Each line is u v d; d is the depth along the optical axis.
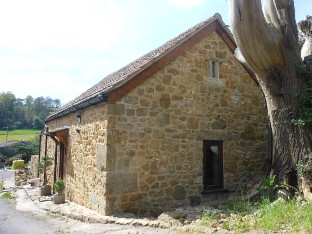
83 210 7.75
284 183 6.93
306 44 8.65
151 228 5.70
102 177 7.18
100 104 7.65
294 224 4.59
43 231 6.00
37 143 39.41
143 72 7.73
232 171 9.28
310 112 6.90
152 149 7.74
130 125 7.45
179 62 8.48
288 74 7.15
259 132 10.10
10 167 33.62
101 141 7.43
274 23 7.37
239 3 6.67
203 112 8.83
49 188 11.79
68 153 10.48
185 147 8.34
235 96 9.66
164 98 8.09
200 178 8.52
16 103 92.12
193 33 8.68
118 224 6.18
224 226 5.06
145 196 7.47
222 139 9.15
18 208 9.02
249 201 7.14
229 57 9.68
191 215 6.46
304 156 6.77
